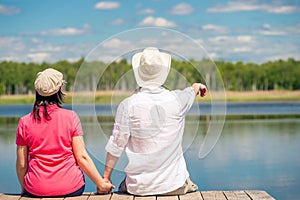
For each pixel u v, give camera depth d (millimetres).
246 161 11258
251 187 8773
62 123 5609
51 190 5586
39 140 5594
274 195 8250
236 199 5418
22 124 5645
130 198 5535
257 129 18062
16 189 8812
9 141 14859
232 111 31625
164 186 5605
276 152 12445
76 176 5672
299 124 19844
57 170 5605
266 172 9961
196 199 5461
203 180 9367
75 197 5605
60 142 5602
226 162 11148
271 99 51469
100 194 5754
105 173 5719
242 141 14656
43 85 5562
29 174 5645
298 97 53250
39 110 5609
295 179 9367
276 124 20062
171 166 5645
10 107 42562
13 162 11172
